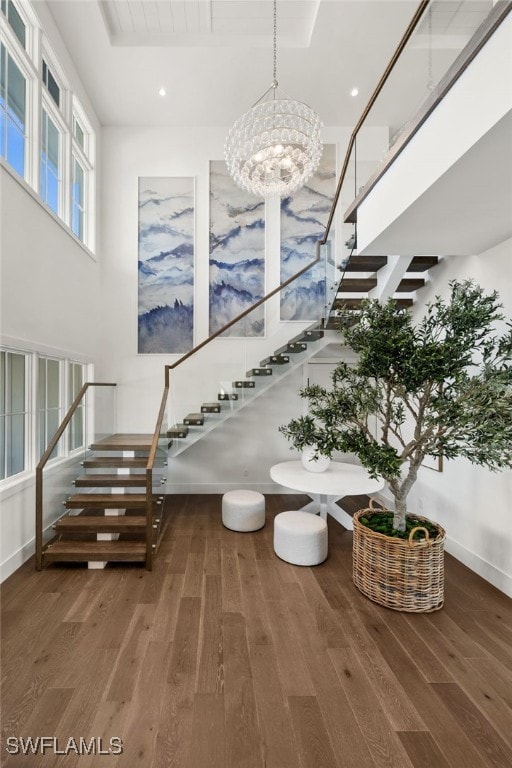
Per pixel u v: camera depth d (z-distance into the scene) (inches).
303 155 135.3
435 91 75.9
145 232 213.9
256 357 208.4
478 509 119.6
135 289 212.1
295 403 209.5
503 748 60.6
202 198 214.7
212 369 190.4
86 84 184.1
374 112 197.0
